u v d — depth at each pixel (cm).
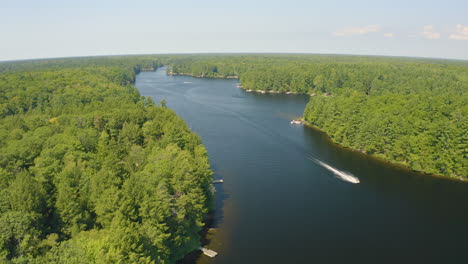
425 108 12712
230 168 11062
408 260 6712
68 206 5531
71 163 7069
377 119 12756
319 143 14075
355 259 6706
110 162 7150
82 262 4181
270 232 7512
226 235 7356
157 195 6094
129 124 10838
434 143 11119
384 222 8056
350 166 11562
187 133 10450
